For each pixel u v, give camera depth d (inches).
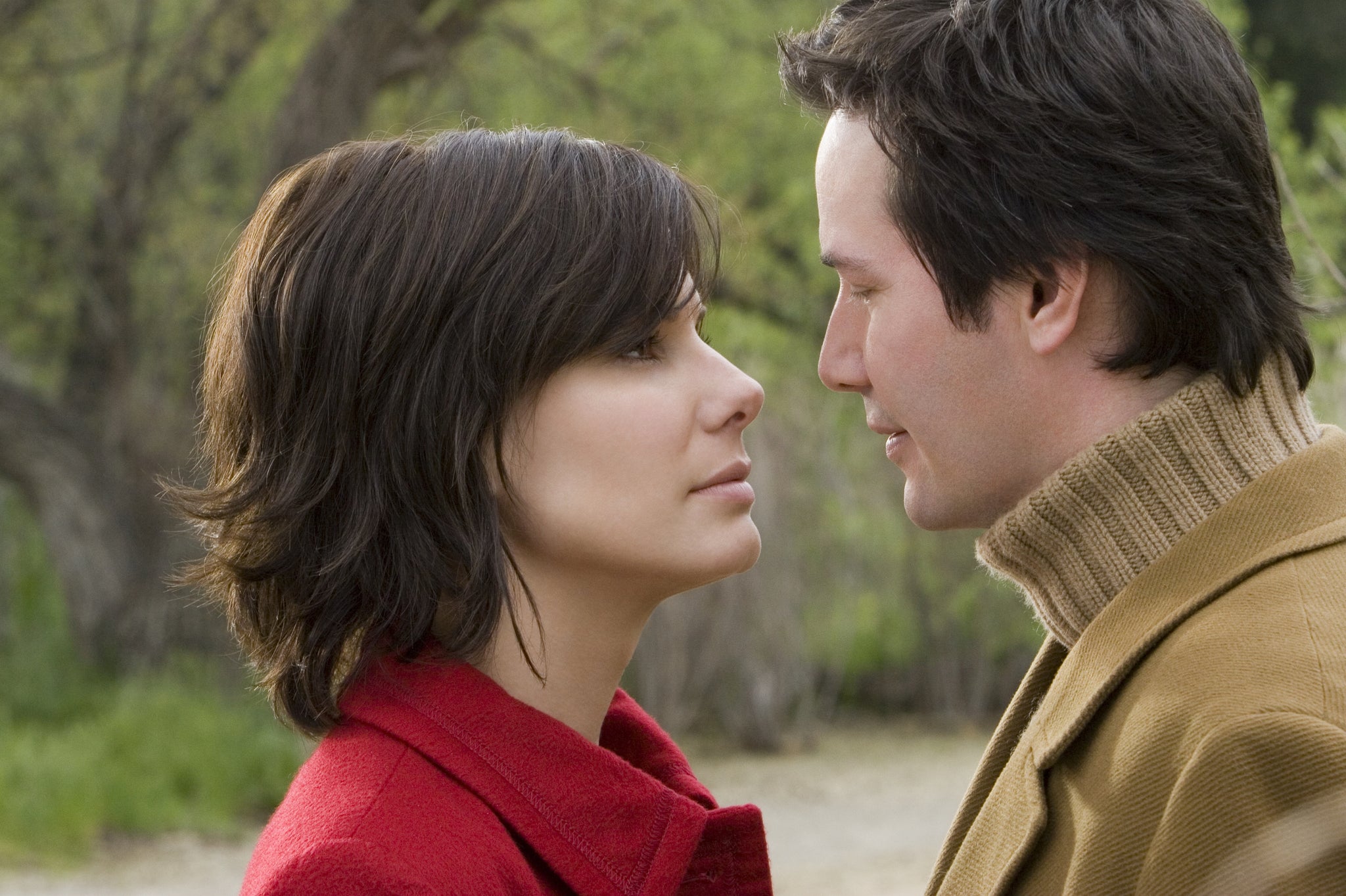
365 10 655.8
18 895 477.4
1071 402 92.9
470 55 724.7
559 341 92.3
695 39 685.9
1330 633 79.4
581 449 93.3
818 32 103.4
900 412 97.3
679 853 93.1
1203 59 91.3
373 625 94.3
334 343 94.2
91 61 758.5
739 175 689.0
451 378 92.2
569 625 97.1
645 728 111.3
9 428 761.6
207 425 104.8
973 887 93.1
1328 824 71.1
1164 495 89.4
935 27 94.4
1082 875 82.2
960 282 92.7
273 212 99.5
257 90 757.9
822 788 709.3
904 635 907.4
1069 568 93.0
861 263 97.4
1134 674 86.2
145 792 584.7
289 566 96.0
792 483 828.6
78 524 767.1
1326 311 144.1
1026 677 104.8
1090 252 90.2
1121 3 91.6
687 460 94.6
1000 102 90.8
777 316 745.6
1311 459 88.4
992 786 103.7
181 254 784.9
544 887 91.7
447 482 92.5
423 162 95.8
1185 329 89.4
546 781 91.7
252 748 638.5
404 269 92.7
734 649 807.7
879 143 95.1
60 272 793.6
